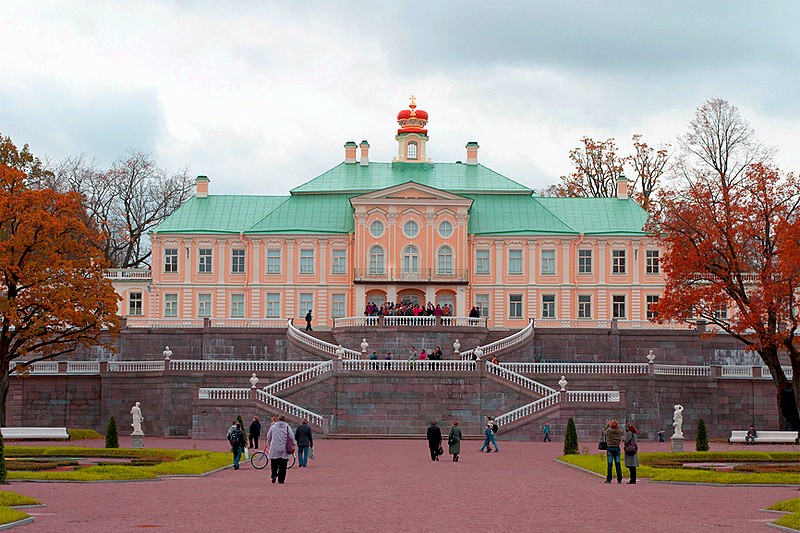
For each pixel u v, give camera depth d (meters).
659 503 34.84
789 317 70.62
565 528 28.83
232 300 104.88
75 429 73.88
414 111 113.38
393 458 54.34
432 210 103.50
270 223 105.50
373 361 73.06
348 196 108.44
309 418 69.94
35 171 105.69
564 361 89.69
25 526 28.47
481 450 59.12
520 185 109.00
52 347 78.12
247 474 44.94
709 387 77.62
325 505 33.38
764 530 28.95
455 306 103.50
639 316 103.75
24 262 73.19
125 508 32.44
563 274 104.12
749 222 71.88
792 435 67.06
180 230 105.12
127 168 122.19
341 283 104.50
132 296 106.38
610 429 41.88
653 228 77.44
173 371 76.25
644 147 121.12
